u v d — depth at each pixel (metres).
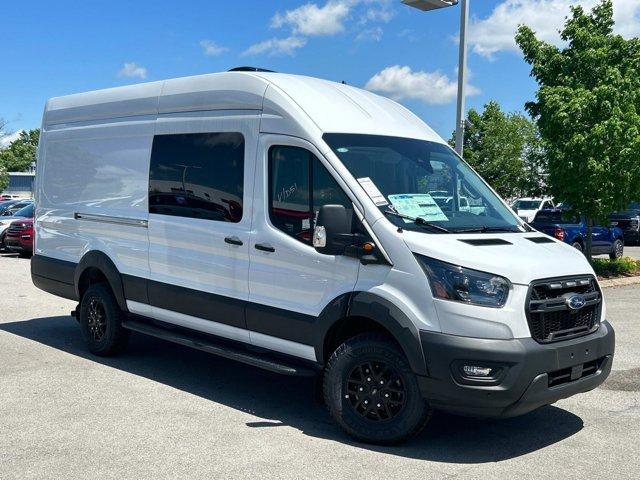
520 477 4.52
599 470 4.67
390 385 4.98
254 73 6.12
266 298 5.78
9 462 4.64
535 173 15.69
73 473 4.47
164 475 4.45
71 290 8.05
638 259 19.42
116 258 7.34
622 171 13.59
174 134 6.73
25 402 5.94
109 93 7.62
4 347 8.02
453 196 5.85
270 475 4.46
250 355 5.94
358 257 5.09
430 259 4.80
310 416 5.75
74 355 7.70
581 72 14.59
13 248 18.78
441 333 4.68
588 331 5.14
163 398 6.15
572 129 13.92
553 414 5.93
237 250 5.98
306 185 5.51
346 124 5.73
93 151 7.74
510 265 4.74
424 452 4.95
